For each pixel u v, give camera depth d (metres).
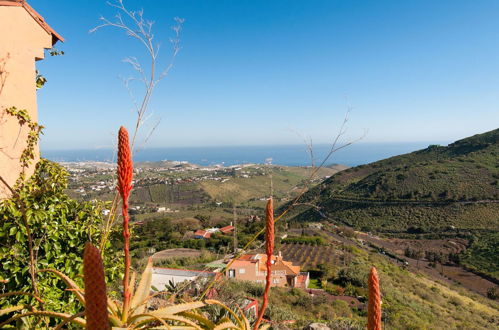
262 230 2.62
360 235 71.75
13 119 4.92
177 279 10.97
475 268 53.44
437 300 32.66
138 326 1.75
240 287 13.14
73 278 4.07
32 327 2.27
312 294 22.73
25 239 3.72
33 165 5.09
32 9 5.21
